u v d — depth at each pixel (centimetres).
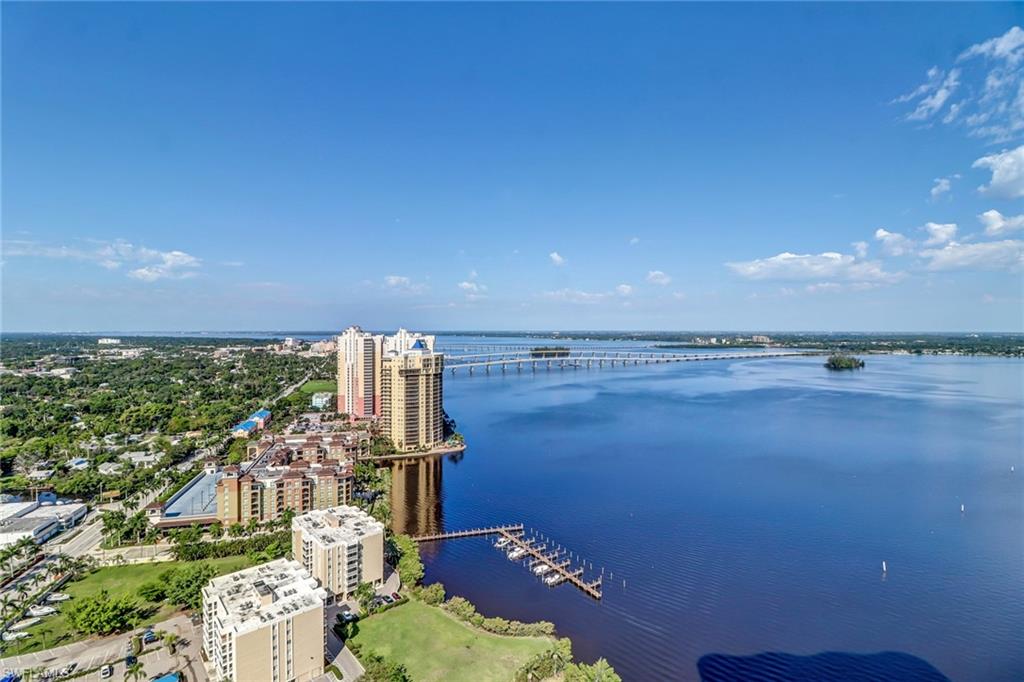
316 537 15012
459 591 15888
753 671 12406
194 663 11781
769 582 16300
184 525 19288
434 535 19725
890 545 18700
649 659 12794
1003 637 13562
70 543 18488
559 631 13850
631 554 18212
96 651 12125
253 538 17900
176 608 13900
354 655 12244
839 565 17300
